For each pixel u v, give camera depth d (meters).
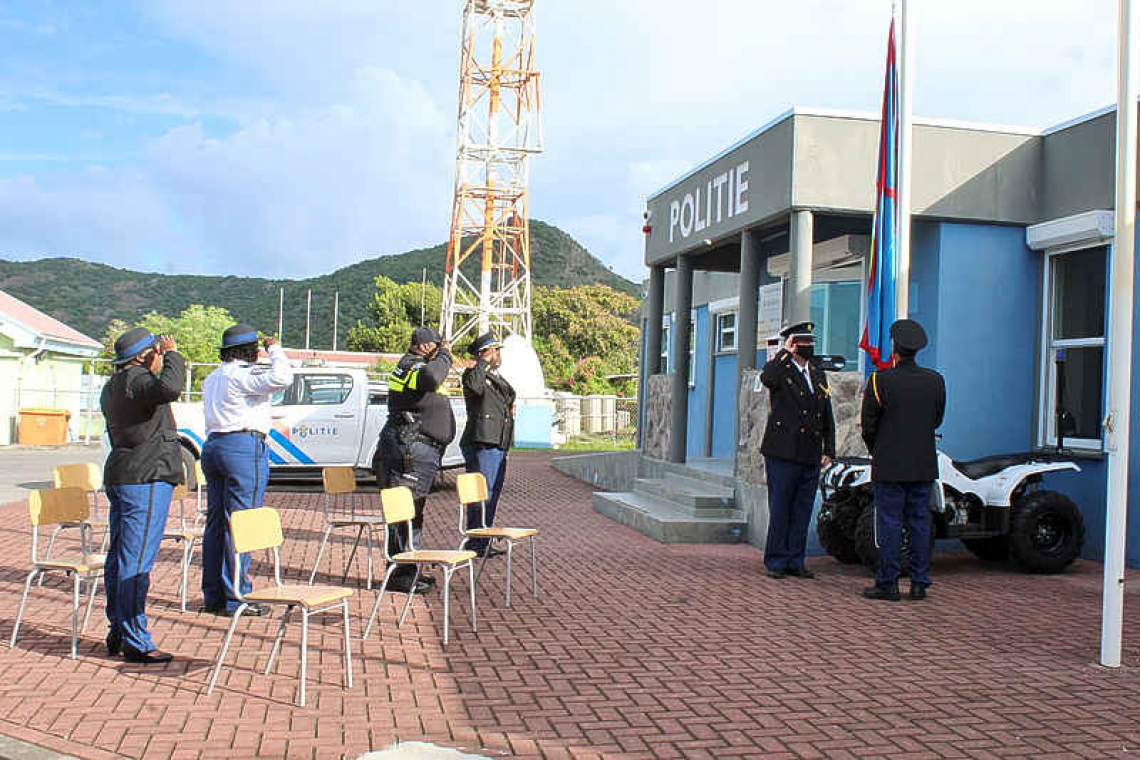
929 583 7.63
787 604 7.37
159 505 5.60
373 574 8.31
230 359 6.66
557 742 4.39
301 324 96.75
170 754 4.17
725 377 16.47
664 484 11.93
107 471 5.55
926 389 7.56
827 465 8.54
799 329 8.46
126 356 5.54
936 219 10.29
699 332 17.62
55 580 7.91
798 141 9.92
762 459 10.11
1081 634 6.52
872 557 8.28
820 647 6.11
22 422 25.12
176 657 5.69
